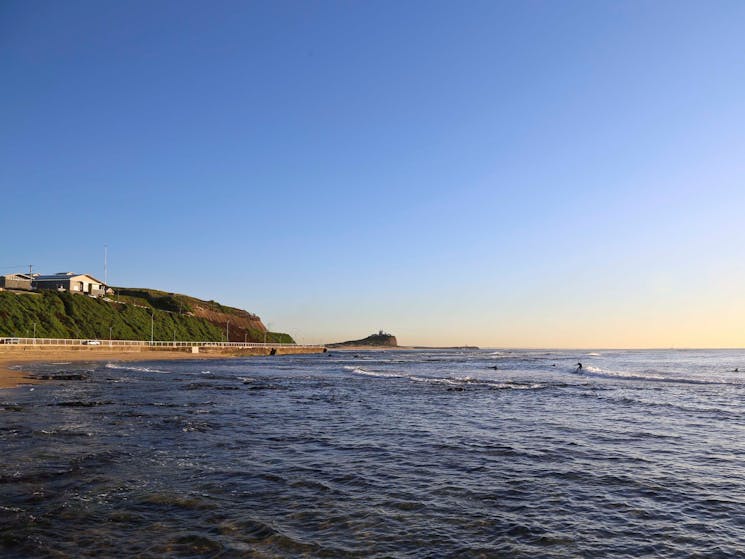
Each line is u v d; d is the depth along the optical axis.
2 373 40.50
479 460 12.35
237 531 7.62
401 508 8.78
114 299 111.12
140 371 47.66
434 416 19.92
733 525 8.16
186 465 11.45
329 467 11.52
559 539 7.52
